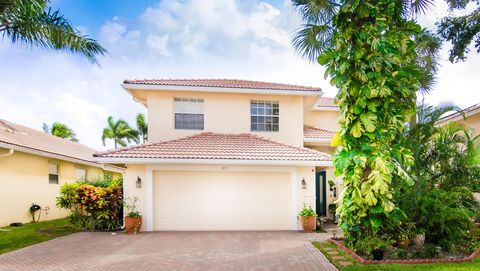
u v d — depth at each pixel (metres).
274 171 14.04
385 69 7.96
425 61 13.19
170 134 16.02
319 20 12.59
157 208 13.76
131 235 12.54
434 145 10.38
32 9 10.78
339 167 8.22
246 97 16.70
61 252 9.64
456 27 12.70
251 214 13.92
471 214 9.02
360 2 7.96
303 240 11.17
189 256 8.98
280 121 16.75
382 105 8.03
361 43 7.90
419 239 8.83
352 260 8.06
